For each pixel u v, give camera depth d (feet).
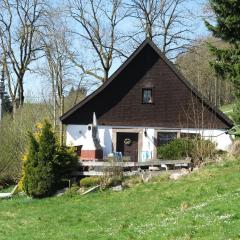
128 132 126.41
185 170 85.10
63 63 186.39
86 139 105.50
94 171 86.74
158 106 127.13
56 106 173.47
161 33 183.11
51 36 184.55
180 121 126.21
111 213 66.18
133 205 68.59
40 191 83.82
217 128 123.03
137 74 127.75
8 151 107.45
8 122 113.50
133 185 81.41
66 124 125.70
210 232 45.21
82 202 76.33
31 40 181.57
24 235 59.98
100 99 126.52
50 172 84.23
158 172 85.97
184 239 44.70
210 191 65.10
